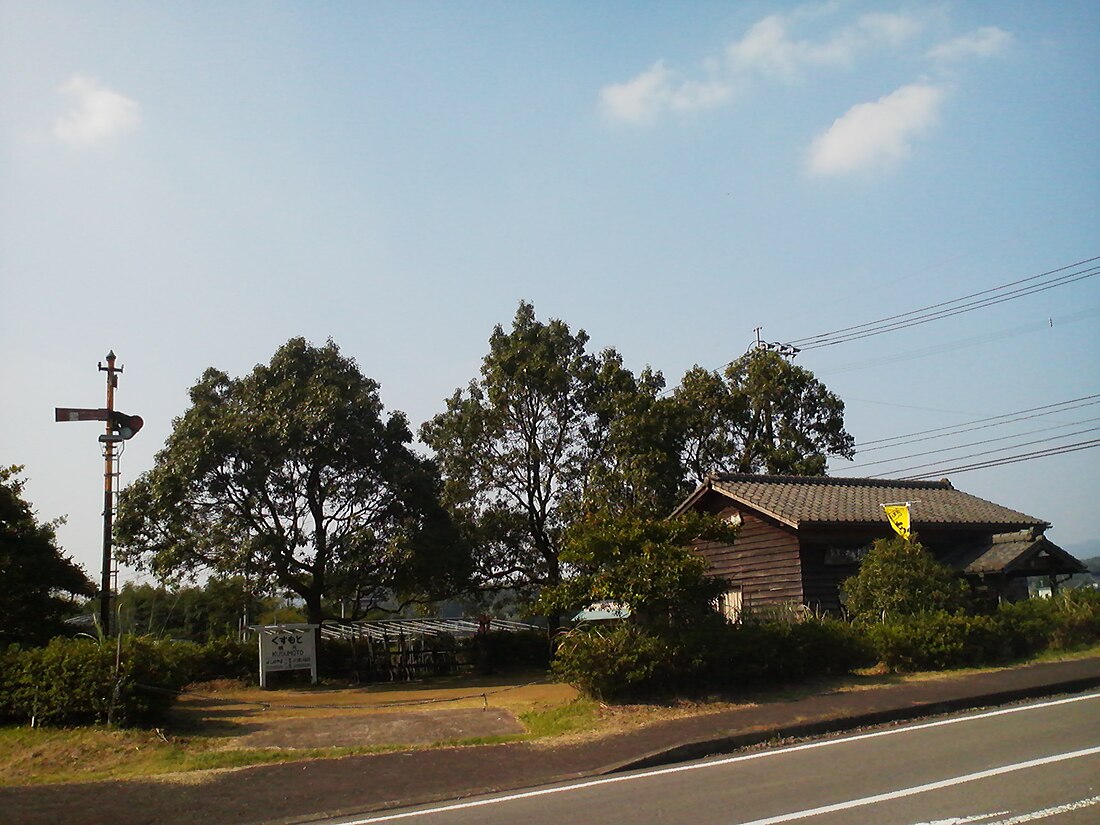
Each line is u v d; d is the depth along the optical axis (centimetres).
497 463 3138
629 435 3061
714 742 1120
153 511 2441
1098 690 1434
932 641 1645
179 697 1833
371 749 1178
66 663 1323
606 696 1426
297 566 2573
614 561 1537
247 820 859
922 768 920
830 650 1570
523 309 3306
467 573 2833
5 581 1767
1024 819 720
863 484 2609
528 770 1020
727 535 1595
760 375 3684
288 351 2688
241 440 2423
